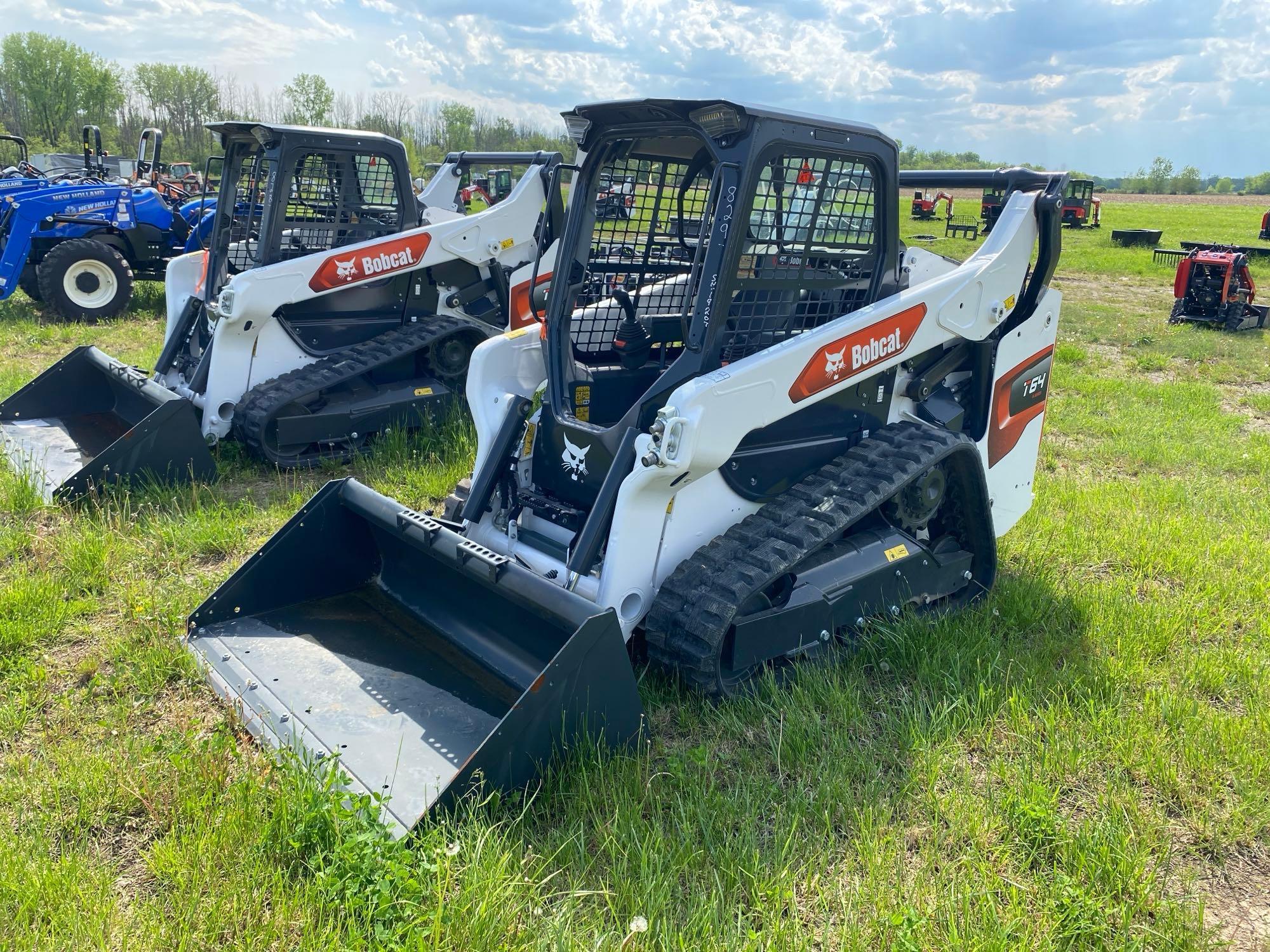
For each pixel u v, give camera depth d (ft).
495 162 26.81
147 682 12.64
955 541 15.71
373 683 11.78
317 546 13.56
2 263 38.96
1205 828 10.43
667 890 8.95
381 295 23.73
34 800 10.41
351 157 23.24
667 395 12.45
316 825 9.25
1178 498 20.70
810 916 9.13
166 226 42.19
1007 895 9.37
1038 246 15.81
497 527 14.39
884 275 14.33
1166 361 36.99
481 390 14.53
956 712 12.23
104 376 22.80
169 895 8.95
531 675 11.62
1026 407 16.49
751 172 12.00
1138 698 13.12
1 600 14.67
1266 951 8.94
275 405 21.17
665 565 12.58
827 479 13.46
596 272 14.32
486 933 8.21
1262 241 101.40
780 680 12.90
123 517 17.95
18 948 8.20
